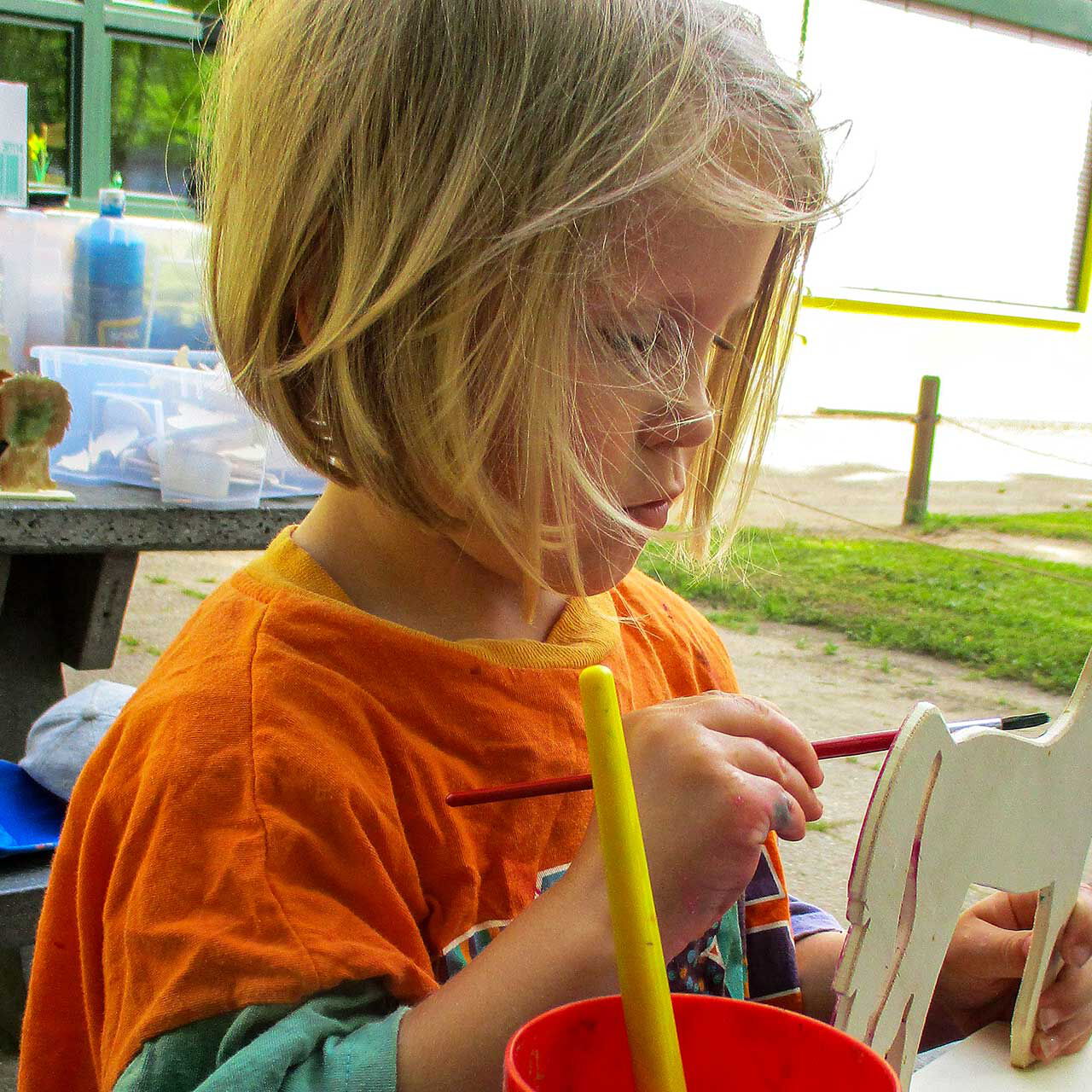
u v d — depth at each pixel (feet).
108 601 6.52
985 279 28.94
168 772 2.15
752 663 13.03
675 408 2.19
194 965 1.97
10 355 6.66
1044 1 27.48
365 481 2.23
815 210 2.53
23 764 5.60
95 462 5.84
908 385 28.09
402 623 2.50
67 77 9.27
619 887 1.25
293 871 2.07
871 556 18.80
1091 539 20.79
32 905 4.78
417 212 2.09
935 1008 2.72
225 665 2.30
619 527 2.21
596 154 2.07
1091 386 30.35
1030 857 2.16
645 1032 1.24
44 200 7.22
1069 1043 2.40
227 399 5.35
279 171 2.24
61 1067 2.45
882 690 12.25
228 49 2.52
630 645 3.00
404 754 2.31
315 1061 1.86
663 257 2.14
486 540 2.32
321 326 2.26
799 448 26.32
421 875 2.31
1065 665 13.50
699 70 2.22
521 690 2.48
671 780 1.89
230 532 5.41
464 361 2.09
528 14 2.12
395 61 2.12
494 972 1.86
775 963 2.82
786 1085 1.41
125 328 6.75
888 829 1.75
